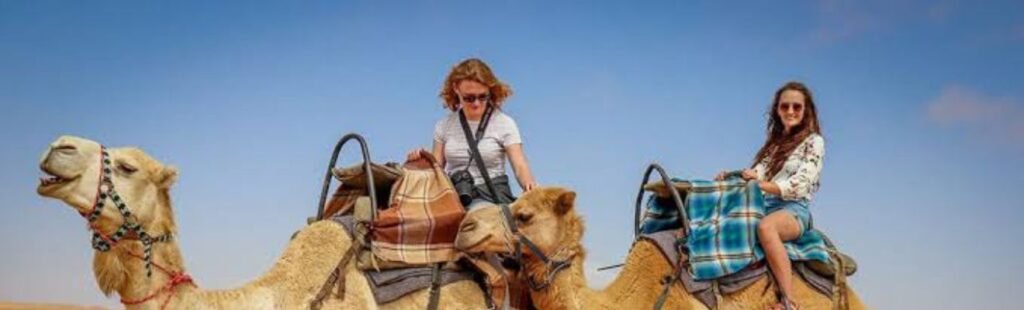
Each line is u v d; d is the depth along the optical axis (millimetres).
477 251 7543
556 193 7824
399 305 7340
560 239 7848
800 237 8680
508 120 8648
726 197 8578
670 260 8336
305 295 7133
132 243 6555
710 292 8281
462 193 8125
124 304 6609
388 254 7355
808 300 8453
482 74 8477
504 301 7742
